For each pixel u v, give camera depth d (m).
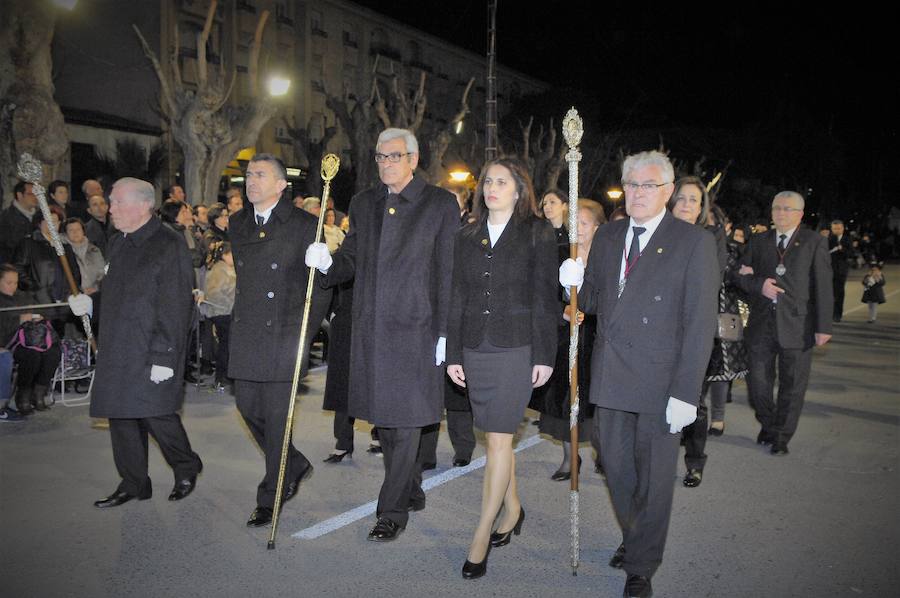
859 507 4.91
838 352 11.42
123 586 3.73
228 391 7.95
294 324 4.51
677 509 4.85
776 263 5.95
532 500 5.02
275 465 4.54
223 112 17.95
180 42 30.39
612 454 3.80
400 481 4.30
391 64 43.31
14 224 8.32
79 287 7.64
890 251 47.00
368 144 25.78
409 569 3.96
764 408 6.26
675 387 3.54
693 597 3.71
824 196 49.56
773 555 4.18
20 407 6.81
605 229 3.92
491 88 11.27
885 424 7.09
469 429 5.73
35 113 12.17
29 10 12.02
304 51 37.97
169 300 4.50
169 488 5.07
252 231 4.54
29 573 3.85
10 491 4.98
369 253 4.36
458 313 4.02
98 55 26.22
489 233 3.99
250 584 3.76
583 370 5.01
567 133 3.86
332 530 4.45
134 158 24.69
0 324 6.73
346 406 5.45
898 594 3.76
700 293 3.54
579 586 3.81
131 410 4.50
